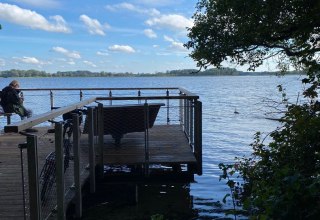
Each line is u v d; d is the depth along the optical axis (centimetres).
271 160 482
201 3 689
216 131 1769
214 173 861
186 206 598
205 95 4997
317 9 539
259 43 659
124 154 626
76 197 439
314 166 404
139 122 673
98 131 579
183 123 861
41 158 598
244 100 4009
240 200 509
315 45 525
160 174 591
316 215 298
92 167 516
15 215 367
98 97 624
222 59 685
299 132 437
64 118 486
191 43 698
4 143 736
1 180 482
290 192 299
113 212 543
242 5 580
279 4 567
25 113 877
